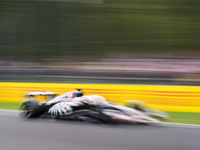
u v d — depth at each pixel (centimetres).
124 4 3309
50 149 808
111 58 2658
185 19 3030
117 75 2362
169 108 1614
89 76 2405
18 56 2866
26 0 3428
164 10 3161
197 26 2952
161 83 1962
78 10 3369
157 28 3048
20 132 998
